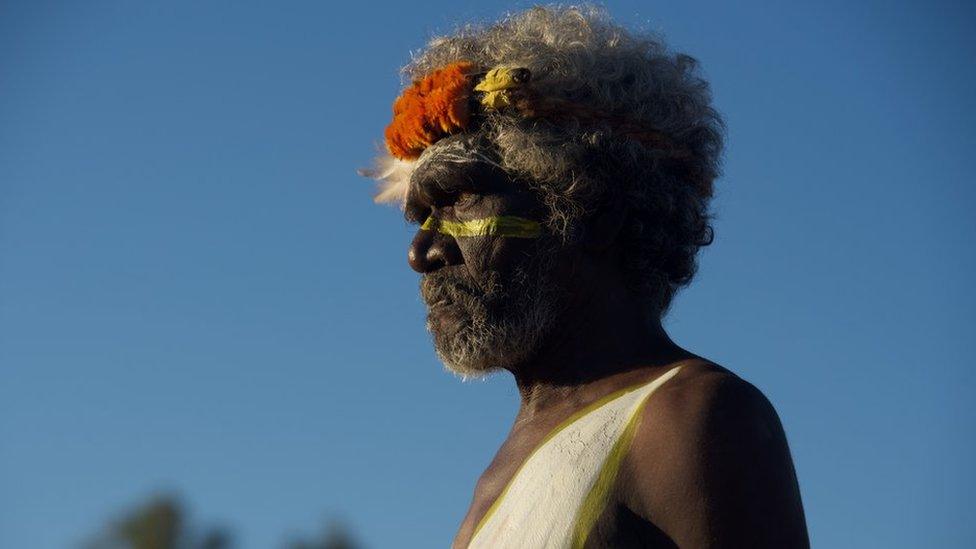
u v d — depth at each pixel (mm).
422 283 3609
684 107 3709
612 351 3430
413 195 3658
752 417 2982
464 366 3525
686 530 2889
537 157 3473
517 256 3475
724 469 2902
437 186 3561
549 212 3496
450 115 3572
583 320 3461
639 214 3561
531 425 3424
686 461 2932
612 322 3467
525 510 3098
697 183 3734
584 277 3482
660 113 3631
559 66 3572
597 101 3561
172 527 10648
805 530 2916
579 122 3531
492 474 3375
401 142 3676
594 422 3170
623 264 3543
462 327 3482
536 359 3480
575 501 3018
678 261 3637
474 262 3492
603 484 3016
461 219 3541
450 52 3797
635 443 3043
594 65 3586
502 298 3463
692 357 3340
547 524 3023
